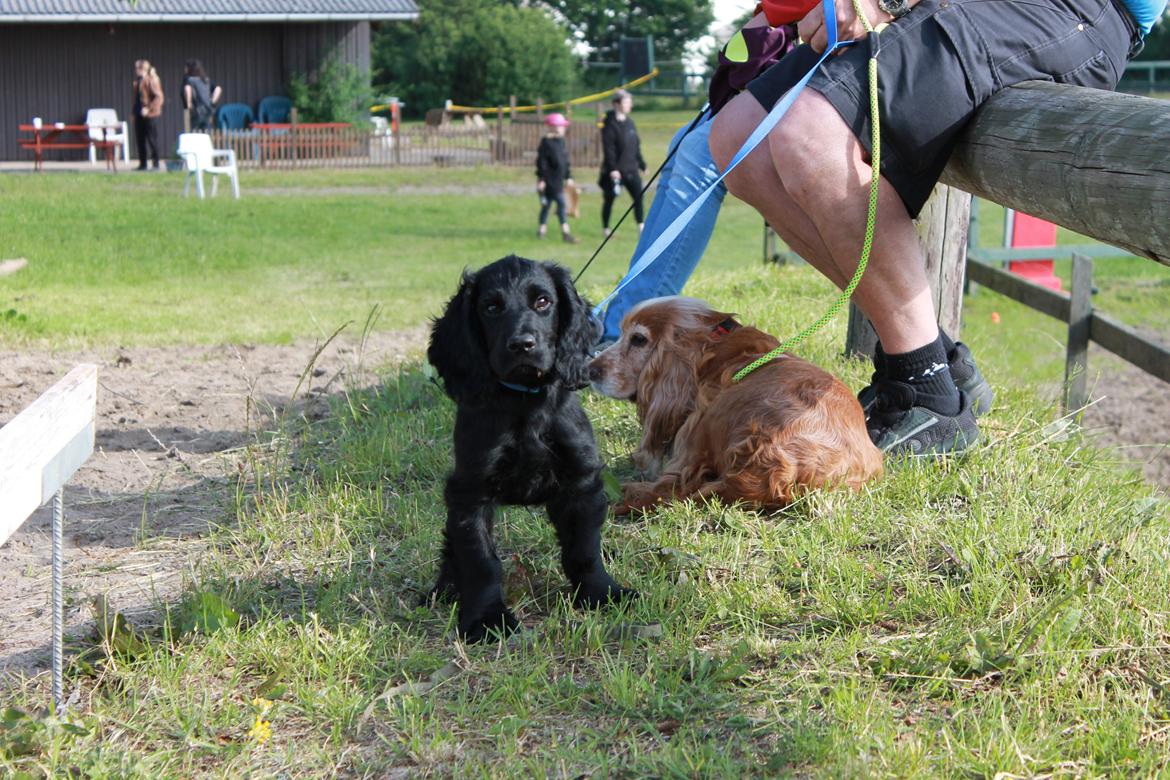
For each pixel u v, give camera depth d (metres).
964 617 3.38
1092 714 2.89
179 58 31.11
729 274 10.59
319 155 29.31
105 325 9.46
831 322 7.67
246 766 2.84
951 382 4.62
